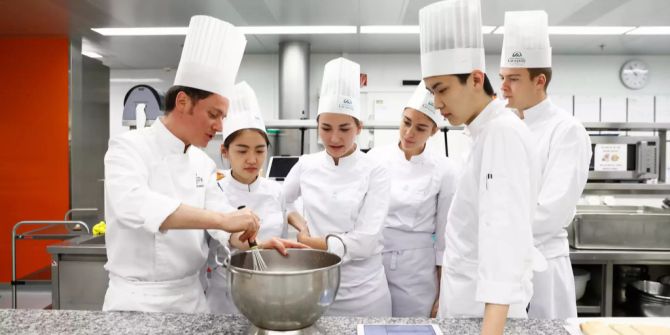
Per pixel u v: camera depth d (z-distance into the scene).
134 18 4.05
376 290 1.60
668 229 2.13
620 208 2.67
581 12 3.98
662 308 2.12
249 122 1.44
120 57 5.54
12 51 4.43
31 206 4.39
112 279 1.16
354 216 1.59
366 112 5.80
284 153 4.17
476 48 0.94
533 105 1.62
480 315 1.09
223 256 1.41
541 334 0.93
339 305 1.59
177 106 1.11
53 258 2.16
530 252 0.83
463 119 1.00
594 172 2.81
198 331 0.92
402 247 1.80
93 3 3.66
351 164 1.62
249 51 5.77
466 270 1.10
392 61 5.82
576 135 1.48
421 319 1.01
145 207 0.99
